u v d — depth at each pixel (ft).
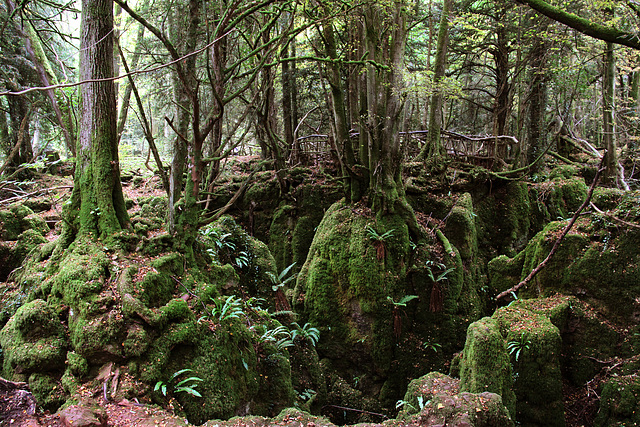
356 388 27.45
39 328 12.87
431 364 26.91
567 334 22.09
